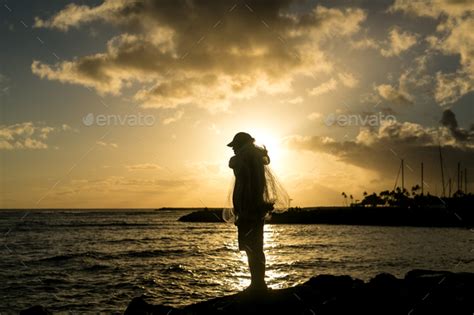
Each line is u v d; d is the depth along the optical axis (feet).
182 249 99.40
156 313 17.80
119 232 172.55
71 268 65.05
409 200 299.58
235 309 15.60
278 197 16.10
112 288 47.37
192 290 45.88
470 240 131.95
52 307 38.37
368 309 15.94
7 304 39.78
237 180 15.65
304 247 108.78
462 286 17.31
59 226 205.36
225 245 111.45
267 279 51.47
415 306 16.12
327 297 16.61
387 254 87.92
